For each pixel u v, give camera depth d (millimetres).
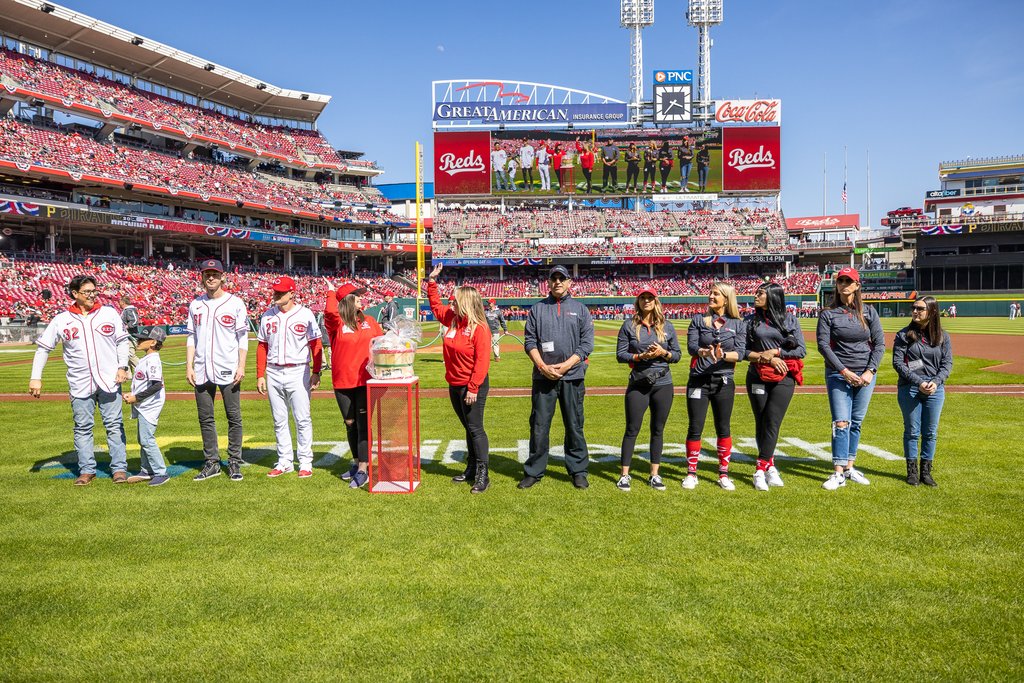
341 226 58688
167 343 29406
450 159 52562
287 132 58594
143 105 45875
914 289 58375
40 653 3068
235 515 5020
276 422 6324
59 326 5820
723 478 5691
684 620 3312
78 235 43281
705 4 51500
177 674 2891
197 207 46844
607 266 59375
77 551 4281
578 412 5762
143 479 6059
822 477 6020
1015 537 4395
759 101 51562
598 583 3736
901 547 4234
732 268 58719
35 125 39500
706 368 5633
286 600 3566
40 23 39656
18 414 10070
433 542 4402
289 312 6211
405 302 53125
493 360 18516
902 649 3031
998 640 3102
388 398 7285
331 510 5129
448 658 2988
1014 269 54938
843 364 5684
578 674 2855
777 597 3551
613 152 52656
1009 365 16172
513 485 5840
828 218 69438
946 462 6457
